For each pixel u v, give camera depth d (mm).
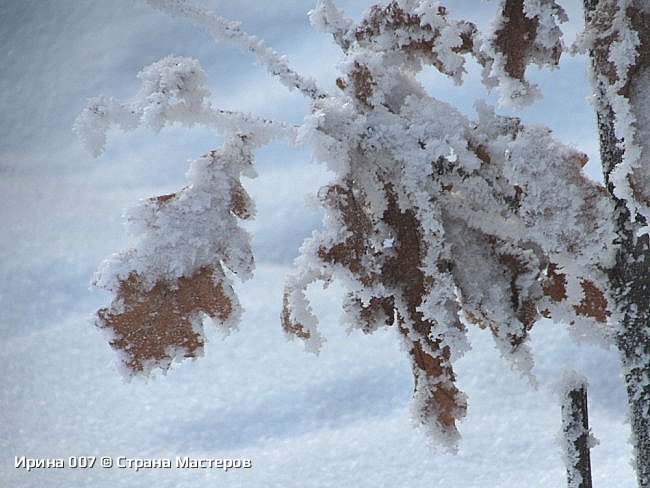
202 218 954
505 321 963
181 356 952
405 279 961
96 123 943
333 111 949
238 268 955
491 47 949
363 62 958
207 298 953
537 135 951
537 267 965
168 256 949
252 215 959
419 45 970
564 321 980
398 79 976
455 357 951
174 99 949
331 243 938
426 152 947
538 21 945
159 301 950
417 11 958
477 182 959
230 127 958
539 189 948
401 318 969
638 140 946
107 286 946
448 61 958
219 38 965
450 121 955
